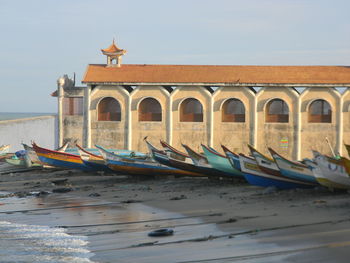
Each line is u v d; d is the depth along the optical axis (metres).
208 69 117.38
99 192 75.69
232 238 42.53
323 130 109.38
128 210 59.31
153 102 115.75
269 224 46.91
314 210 51.91
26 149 107.44
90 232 48.72
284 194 63.97
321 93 109.31
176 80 113.00
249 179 69.81
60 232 49.28
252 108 111.44
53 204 65.62
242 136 112.06
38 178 96.12
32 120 121.12
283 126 110.62
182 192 71.56
